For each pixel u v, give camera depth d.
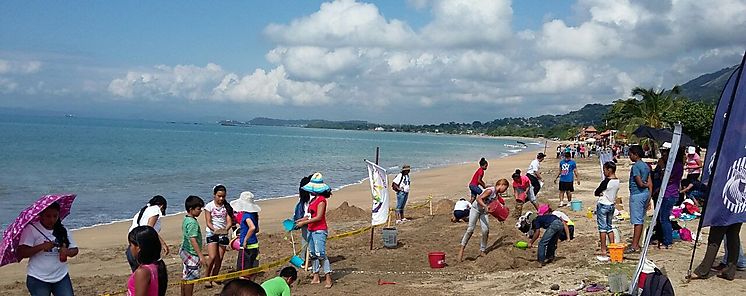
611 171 10.84
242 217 9.58
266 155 61.41
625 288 8.01
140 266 4.68
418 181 34.81
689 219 13.76
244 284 3.65
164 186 29.08
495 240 13.35
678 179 10.98
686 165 15.86
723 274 8.73
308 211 9.84
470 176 38.78
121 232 16.75
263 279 10.44
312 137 156.75
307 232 10.38
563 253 11.58
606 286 8.68
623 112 66.06
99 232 16.72
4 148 53.94
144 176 33.81
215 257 9.45
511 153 85.69
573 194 23.36
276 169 42.56
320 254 9.62
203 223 18.22
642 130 14.02
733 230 8.65
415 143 132.00
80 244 14.84
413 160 61.44
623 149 58.84
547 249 10.93
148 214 8.30
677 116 58.41
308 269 10.57
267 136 149.38
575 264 10.41
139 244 4.64
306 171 41.41
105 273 11.70
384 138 179.88
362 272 10.81
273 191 28.95
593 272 9.66
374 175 13.07
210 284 9.66
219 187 9.49
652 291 6.94
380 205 13.05
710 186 7.93
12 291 10.30
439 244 13.44
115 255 13.46
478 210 11.33
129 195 25.36
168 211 21.17
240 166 44.56
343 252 12.88
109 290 10.09
